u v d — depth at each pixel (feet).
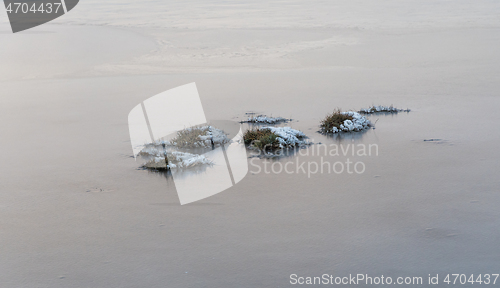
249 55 90.99
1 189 24.39
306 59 83.71
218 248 17.48
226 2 268.21
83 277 15.88
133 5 274.57
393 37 107.14
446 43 94.17
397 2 217.36
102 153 30.58
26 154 31.01
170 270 16.11
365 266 16.06
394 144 30.76
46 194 23.48
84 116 42.98
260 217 20.04
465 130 33.65
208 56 91.86
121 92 55.98
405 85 54.60
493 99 44.80
